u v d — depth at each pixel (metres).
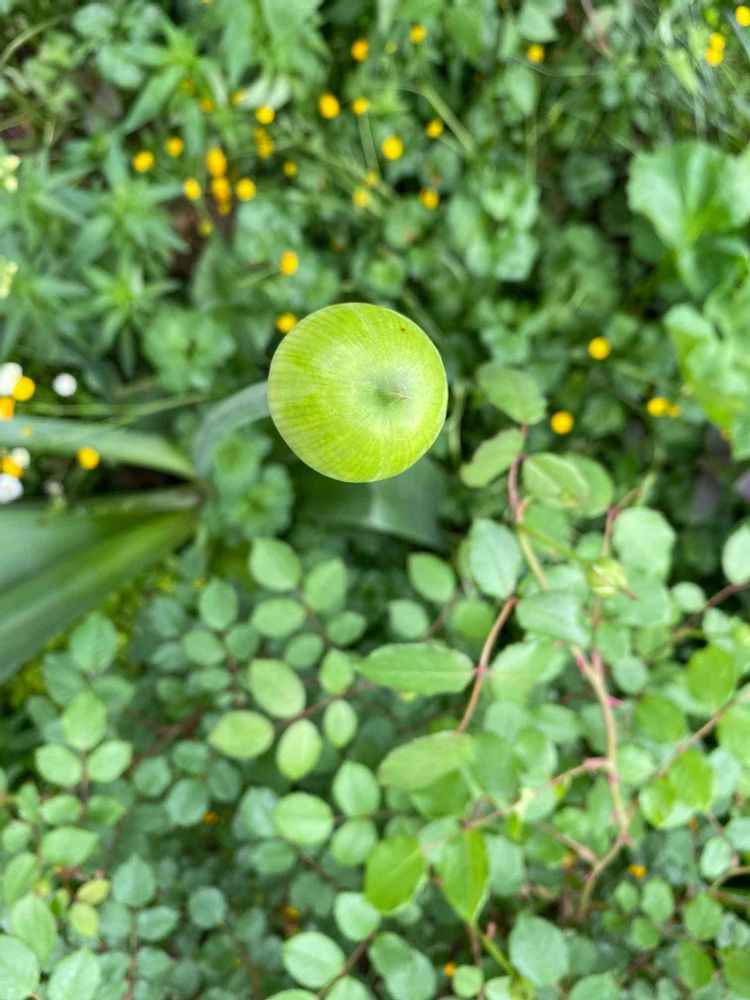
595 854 0.37
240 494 0.51
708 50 0.49
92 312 0.51
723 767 0.34
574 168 0.56
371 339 0.17
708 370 0.47
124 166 0.50
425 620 0.38
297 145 0.55
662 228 0.49
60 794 0.37
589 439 0.58
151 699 0.48
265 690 0.34
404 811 0.36
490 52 0.52
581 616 0.34
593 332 0.55
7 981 0.27
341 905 0.31
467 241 0.52
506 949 0.41
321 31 0.54
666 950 0.37
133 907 0.36
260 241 0.53
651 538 0.35
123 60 0.48
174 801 0.37
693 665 0.31
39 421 0.49
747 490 0.52
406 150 0.55
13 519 0.50
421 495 0.52
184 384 0.53
